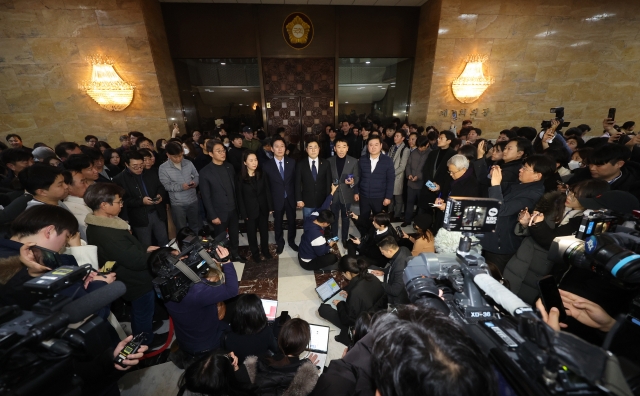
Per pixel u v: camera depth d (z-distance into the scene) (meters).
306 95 7.09
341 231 3.96
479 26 6.04
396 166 4.40
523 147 2.43
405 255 2.13
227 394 1.01
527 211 1.77
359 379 0.81
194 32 6.32
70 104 5.82
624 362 0.62
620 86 6.76
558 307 0.99
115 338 1.39
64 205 2.09
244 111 7.27
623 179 2.03
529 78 6.52
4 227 1.35
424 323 0.56
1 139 5.75
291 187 3.36
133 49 5.56
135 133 5.11
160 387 1.83
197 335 1.66
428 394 0.46
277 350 1.52
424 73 6.58
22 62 5.44
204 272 1.57
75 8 5.23
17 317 0.82
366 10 6.54
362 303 1.95
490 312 0.83
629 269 0.76
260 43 6.51
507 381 0.58
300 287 2.84
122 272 1.90
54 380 0.79
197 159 4.34
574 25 6.21
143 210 3.08
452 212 0.99
